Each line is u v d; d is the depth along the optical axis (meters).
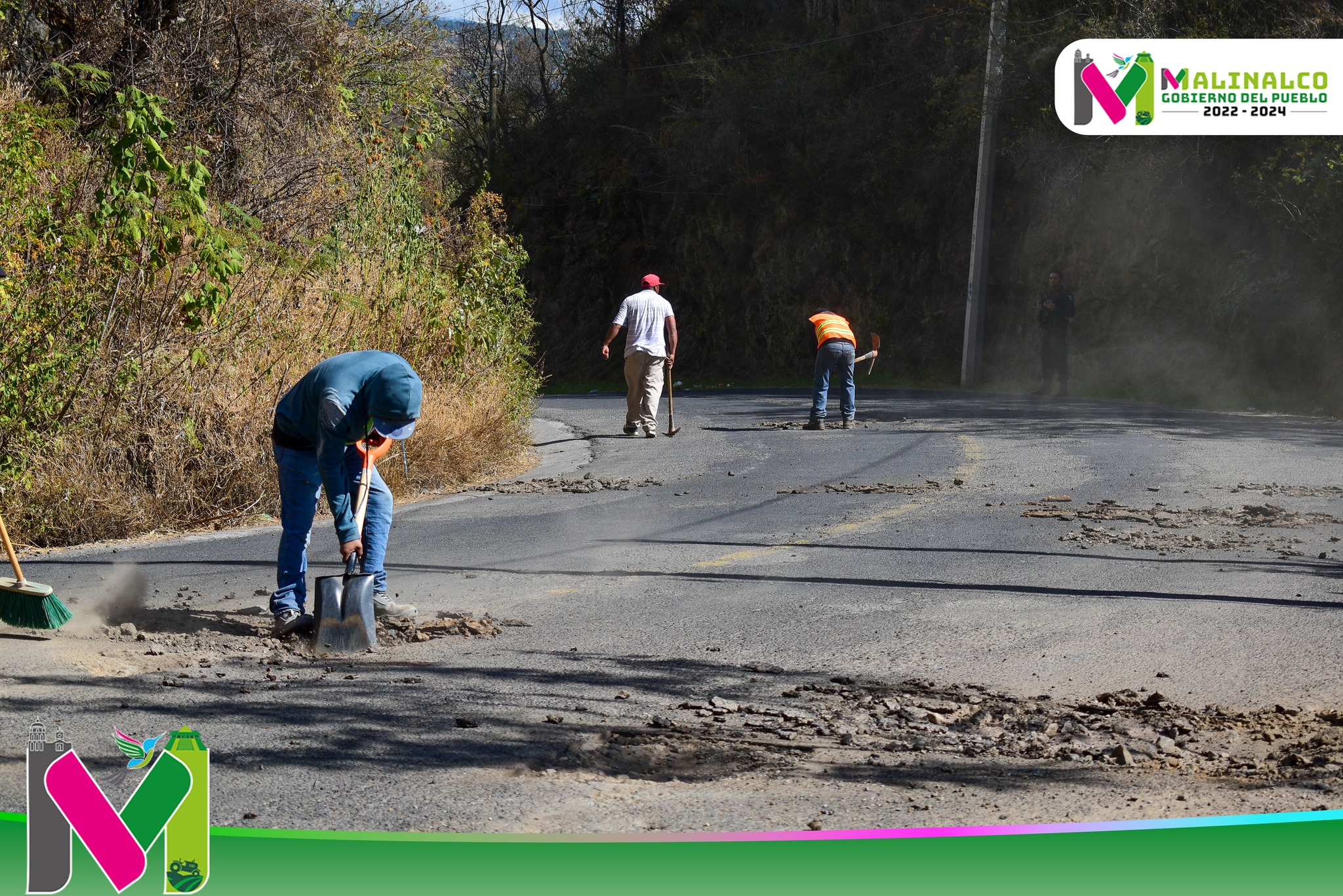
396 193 14.53
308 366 11.23
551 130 44.97
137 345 10.00
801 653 5.35
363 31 17.33
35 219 9.68
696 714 4.43
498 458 13.35
